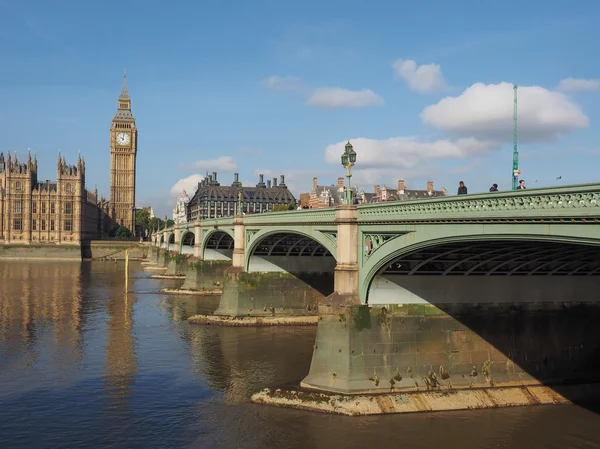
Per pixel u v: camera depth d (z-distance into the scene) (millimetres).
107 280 113500
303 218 47625
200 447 29438
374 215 35406
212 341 54000
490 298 37594
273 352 49438
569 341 38469
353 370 35500
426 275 37031
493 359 37281
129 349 50281
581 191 21234
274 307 65688
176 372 42875
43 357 46969
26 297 84000
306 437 30500
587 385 37281
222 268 93125
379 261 34719
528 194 23719
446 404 34531
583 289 38938
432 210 29750
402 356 36219
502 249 31359
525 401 35375
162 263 157375
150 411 34406
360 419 32812
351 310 35844
